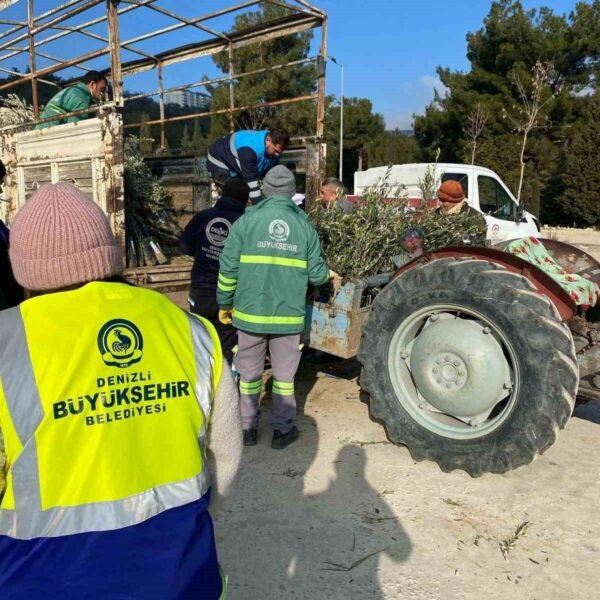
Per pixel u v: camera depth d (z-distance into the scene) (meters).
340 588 2.47
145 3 6.82
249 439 3.78
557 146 26.78
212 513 1.56
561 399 3.03
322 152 6.62
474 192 10.64
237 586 2.47
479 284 3.22
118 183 5.28
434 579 2.53
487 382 3.25
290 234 3.53
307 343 4.07
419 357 3.47
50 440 1.21
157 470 1.31
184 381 1.39
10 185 6.84
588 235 22.16
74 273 1.36
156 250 6.15
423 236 4.42
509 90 26.14
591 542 2.79
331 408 4.37
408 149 35.06
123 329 1.34
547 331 3.03
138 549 1.22
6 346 1.25
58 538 1.19
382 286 4.18
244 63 18.92
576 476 3.39
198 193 7.20
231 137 5.99
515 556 2.68
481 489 3.24
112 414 1.28
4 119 8.74
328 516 2.99
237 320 3.67
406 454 3.65
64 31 8.00
